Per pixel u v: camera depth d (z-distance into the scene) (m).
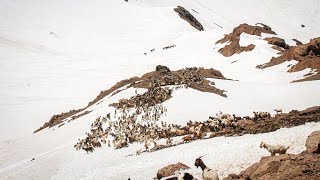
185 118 46.47
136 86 63.66
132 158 32.41
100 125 51.41
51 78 111.38
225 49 105.31
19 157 52.03
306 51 80.94
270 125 27.69
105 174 27.75
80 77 110.50
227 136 30.11
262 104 49.47
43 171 37.81
